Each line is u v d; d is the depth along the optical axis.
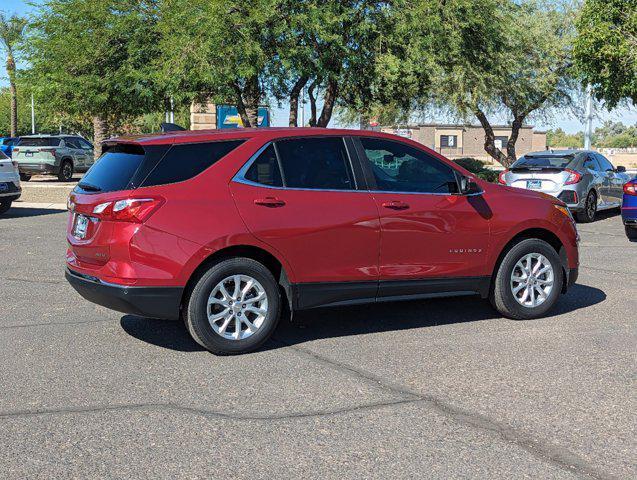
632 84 18.34
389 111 27.92
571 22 25.17
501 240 6.54
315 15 17.12
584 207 15.25
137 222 5.26
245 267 5.54
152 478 3.47
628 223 12.12
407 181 6.25
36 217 16.00
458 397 4.61
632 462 3.66
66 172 28.42
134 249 5.25
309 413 4.33
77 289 5.78
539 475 3.51
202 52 17.17
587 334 6.18
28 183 24.95
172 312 5.37
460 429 4.08
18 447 3.83
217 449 3.81
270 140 5.79
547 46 24.28
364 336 6.14
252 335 5.61
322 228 5.77
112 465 3.62
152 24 20.11
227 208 5.48
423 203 6.19
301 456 3.72
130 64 19.86
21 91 25.06
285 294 6.01
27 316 6.77
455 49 18.41
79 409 4.39
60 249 11.05
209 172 5.54
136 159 5.52
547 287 6.80
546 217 6.76
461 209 6.35
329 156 5.98
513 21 21.78
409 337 6.11
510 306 6.63
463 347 5.78
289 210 5.68
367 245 5.95
